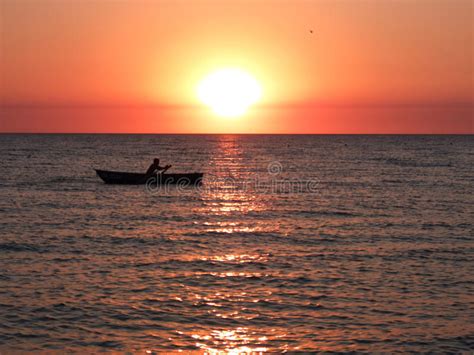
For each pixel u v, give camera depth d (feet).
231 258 65.31
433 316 45.98
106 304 48.39
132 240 75.41
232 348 39.86
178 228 85.51
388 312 46.88
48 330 42.75
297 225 88.99
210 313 46.57
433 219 95.09
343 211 104.94
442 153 379.35
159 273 58.29
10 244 71.20
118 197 124.47
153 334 42.24
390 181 167.94
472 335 42.24
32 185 147.95
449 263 63.10
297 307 48.08
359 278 56.80
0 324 43.68
